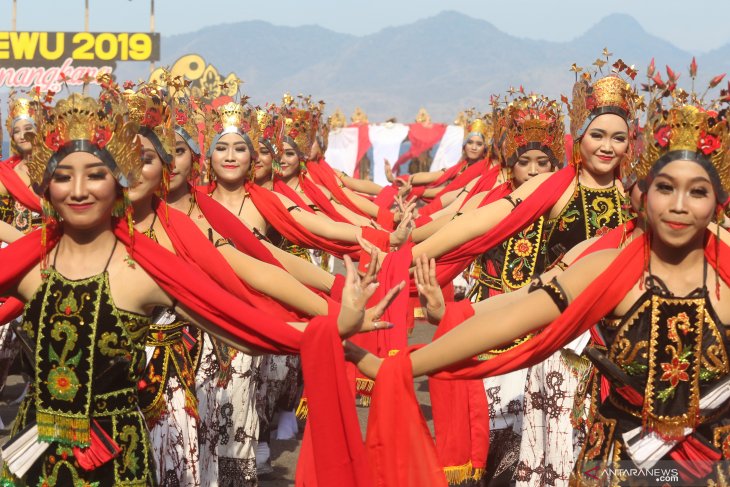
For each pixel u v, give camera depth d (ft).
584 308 13.60
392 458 14.90
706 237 13.55
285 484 25.30
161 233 15.97
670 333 13.51
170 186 20.52
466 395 22.94
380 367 14.78
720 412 13.69
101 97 14.14
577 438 20.90
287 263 21.07
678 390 13.57
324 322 14.48
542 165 27.22
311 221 25.64
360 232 25.80
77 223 13.87
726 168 13.14
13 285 14.51
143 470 14.48
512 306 13.88
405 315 22.12
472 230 22.34
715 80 13.39
